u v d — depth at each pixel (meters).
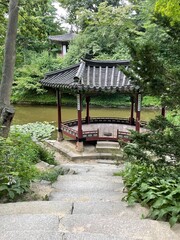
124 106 18.05
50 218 2.05
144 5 13.52
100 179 4.25
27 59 19.75
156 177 2.53
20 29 6.82
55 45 24.61
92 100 18.67
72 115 15.60
